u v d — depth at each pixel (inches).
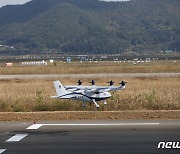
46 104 1525.6
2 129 975.0
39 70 4768.7
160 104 1520.7
